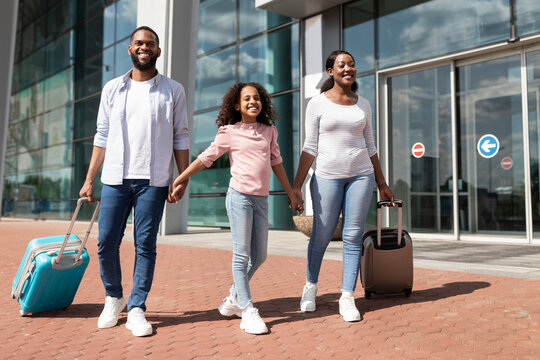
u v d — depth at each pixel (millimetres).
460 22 8977
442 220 9273
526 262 5727
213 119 14953
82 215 20469
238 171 3314
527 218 8195
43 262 3576
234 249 3357
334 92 3648
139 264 3355
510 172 8438
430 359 2605
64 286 3775
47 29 24062
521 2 8188
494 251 7027
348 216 3609
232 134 3338
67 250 3793
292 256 7145
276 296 4340
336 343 2928
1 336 3234
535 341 2838
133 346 2971
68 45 22125
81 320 3646
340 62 3547
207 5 15430
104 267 3428
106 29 19484
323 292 4438
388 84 10281
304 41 12000
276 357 2707
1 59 17078
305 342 2963
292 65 12430
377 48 10312
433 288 4375
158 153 3395
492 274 4922
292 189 3656
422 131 9656
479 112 8891
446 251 7090
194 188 15305
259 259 3463
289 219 12477
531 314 3387
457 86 9219
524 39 8109
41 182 23906
